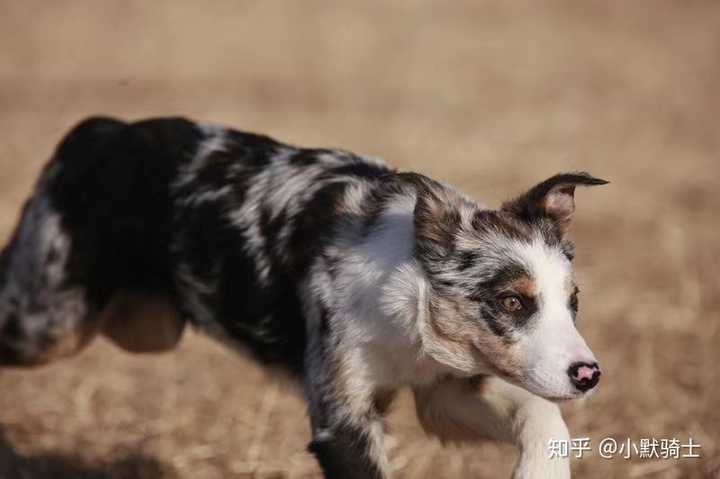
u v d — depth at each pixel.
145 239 9.92
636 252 16.81
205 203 9.63
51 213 10.30
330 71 28.39
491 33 32.84
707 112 24.94
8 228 17.42
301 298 9.05
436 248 8.39
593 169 20.52
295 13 35.53
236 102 25.06
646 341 13.92
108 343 14.26
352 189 9.12
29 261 10.41
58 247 10.23
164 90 26.55
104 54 30.69
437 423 9.31
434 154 20.91
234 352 9.88
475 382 8.91
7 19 35.03
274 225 9.27
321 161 9.52
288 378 9.52
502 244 8.29
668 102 25.67
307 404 9.05
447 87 26.55
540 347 8.03
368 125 22.88
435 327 8.40
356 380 8.72
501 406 8.84
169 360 13.87
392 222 8.77
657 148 22.02
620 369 13.13
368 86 26.83
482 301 8.24
